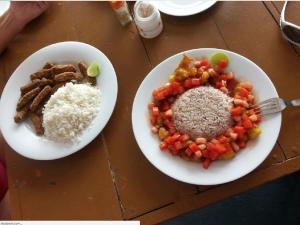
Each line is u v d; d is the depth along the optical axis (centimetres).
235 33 107
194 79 98
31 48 121
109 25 118
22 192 99
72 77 110
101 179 97
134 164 96
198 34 109
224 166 88
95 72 108
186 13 110
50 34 122
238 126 91
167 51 109
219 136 91
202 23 110
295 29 97
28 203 98
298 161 88
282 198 144
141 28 108
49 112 104
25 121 110
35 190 99
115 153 99
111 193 94
